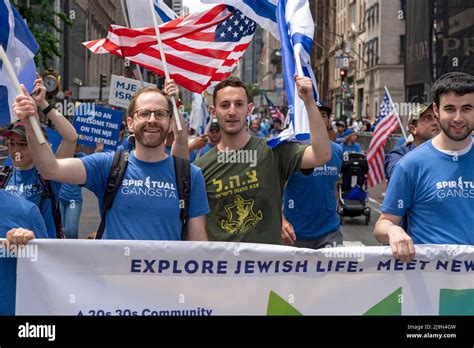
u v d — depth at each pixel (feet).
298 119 16.11
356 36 181.37
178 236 13.23
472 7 60.18
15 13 14.37
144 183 13.10
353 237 40.29
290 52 17.20
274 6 20.53
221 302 12.56
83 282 12.36
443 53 61.41
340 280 12.68
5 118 14.30
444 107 12.95
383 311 12.73
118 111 27.63
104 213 13.23
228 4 20.83
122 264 12.40
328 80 234.38
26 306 12.29
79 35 92.02
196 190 13.47
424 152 13.37
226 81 15.78
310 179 20.33
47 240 12.25
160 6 26.27
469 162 13.11
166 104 13.17
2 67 14.21
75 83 90.53
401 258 12.54
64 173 12.92
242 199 15.61
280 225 15.89
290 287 12.63
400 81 149.89
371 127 114.32
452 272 12.71
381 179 45.34
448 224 13.05
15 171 17.28
